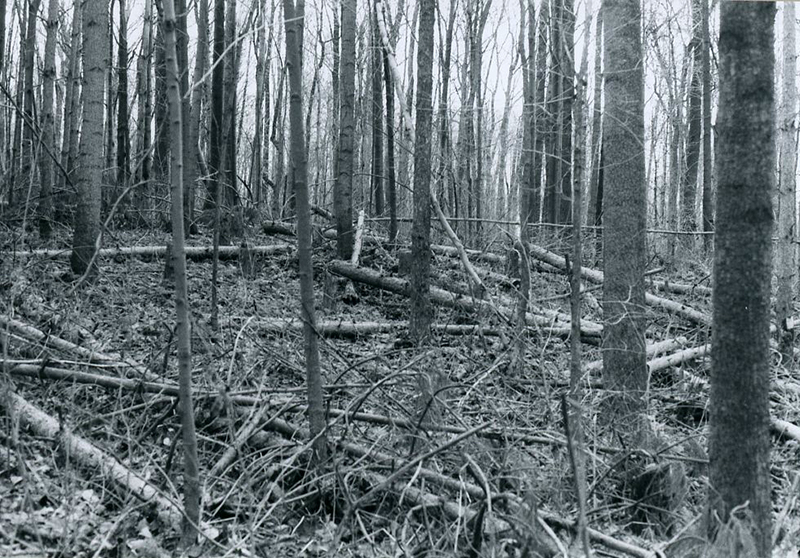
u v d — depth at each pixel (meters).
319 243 16.03
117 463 6.43
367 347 10.68
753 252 5.33
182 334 5.58
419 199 10.53
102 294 10.58
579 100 7.23
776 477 7.66
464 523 5.75
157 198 15.91
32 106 15.87
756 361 5.36
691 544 5.56
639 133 8.82
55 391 7.40
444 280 13.27
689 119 26.33
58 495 5.97
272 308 11.86
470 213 21.42
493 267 15.75
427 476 6.43
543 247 16.17
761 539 5.32
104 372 7.94
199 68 18.19
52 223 14.16
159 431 7.25
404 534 5.88
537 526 5.68
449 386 7.37
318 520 6.33
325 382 8.52
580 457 6.18
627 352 8.55
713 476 5.52
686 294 14.88
